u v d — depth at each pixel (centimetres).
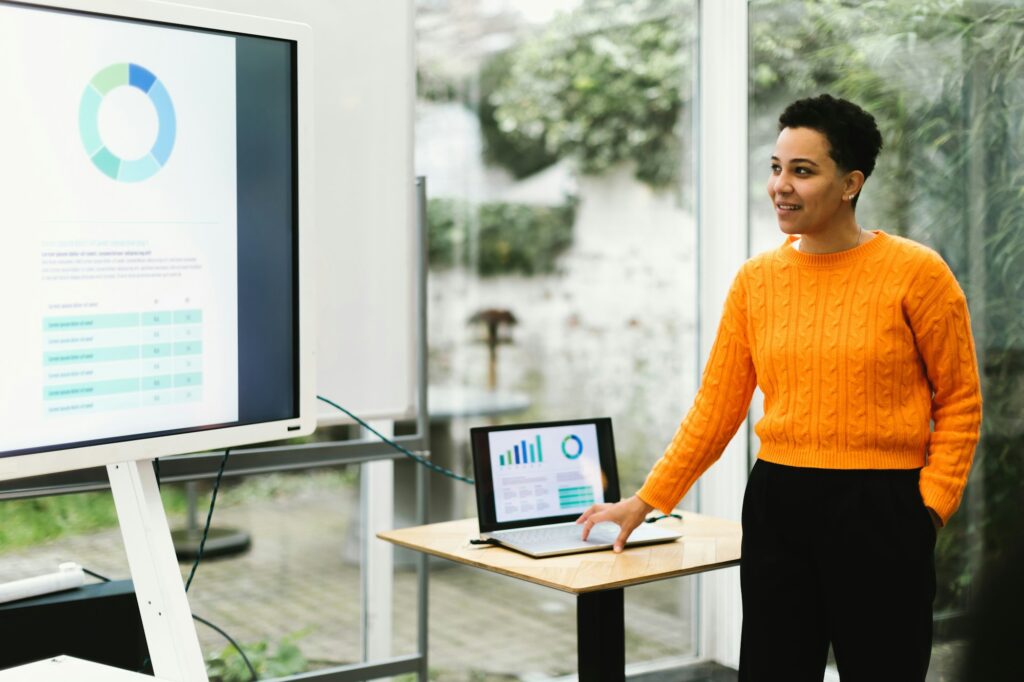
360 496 317
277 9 258
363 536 318
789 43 331
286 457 278
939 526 199
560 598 370
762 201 344
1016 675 278
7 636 213
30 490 244
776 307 208
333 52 268
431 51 326
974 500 288
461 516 337
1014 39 271
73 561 270
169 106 173
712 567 214
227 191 182
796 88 329
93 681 137
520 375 347
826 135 196
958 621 292
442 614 342
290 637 309
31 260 156
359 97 273
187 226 176
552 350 352
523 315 347
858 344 196
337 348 273
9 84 153
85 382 163
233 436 183
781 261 209
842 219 202
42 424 158
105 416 165
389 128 278
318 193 268
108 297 165
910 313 196
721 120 356
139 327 170
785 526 204
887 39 301
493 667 350
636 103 362
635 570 208
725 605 362
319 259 269
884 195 303
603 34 355
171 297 174
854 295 199
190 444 176
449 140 331
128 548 168
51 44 157
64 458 158
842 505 196
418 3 322
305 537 310
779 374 205
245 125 185
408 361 286
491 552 223
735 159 351
